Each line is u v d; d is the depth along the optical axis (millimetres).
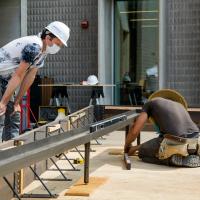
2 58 9148
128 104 21906
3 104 8828
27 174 8539
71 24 22375
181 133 10320
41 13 22578
